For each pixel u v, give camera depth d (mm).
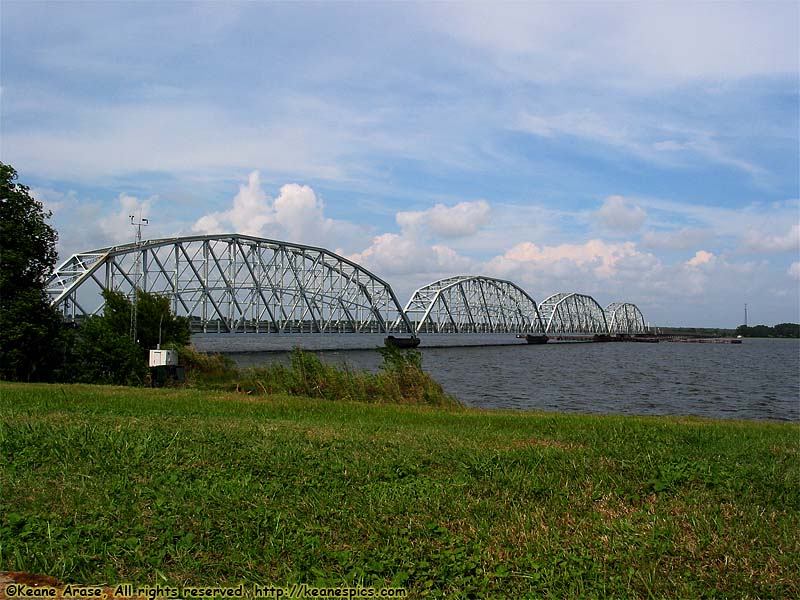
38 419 16453
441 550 8344
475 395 51438
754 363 110438
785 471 12953
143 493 10141
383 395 30359
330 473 11836
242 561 7824
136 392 26766
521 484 11383
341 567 7820
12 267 38062
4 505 9445
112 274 87375
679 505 10516
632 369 89312
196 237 100875
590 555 8328
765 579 7832
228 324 104250
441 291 171375
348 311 137000
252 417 19766
